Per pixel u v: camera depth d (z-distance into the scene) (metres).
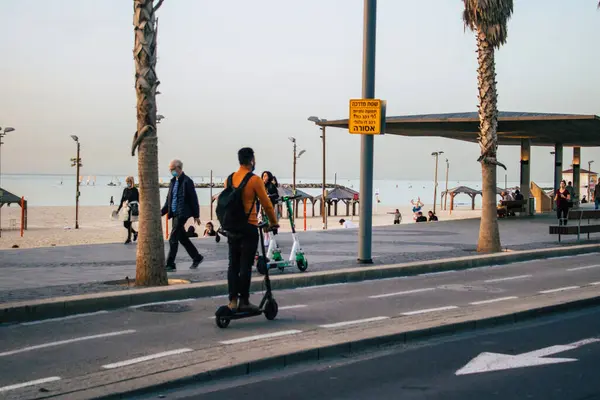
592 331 8.12
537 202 42.25
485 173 16.09
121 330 7.75
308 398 5.45
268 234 14.14
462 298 10.23
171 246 12.52
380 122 13.34
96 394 5.29
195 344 7.02
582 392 5.58
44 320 8.34
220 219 7.98
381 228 25.66
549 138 38.12
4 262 13.98
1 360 6.39
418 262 13.70
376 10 13.30
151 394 5.53
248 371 6.20
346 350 6.99
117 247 17.80
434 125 30.86
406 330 7.58
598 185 41.00
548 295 10.41
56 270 12.61
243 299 8.05
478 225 27.20
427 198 175.75
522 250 16.42
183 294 9.95
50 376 5.82
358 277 12.30
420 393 5.57
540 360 6.64
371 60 13.36
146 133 10.20
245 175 7.94
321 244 18.48
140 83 10.11
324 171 53.22
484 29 15.91
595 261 15.65
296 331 7.68
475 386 5.77
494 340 7.62
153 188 10.32
